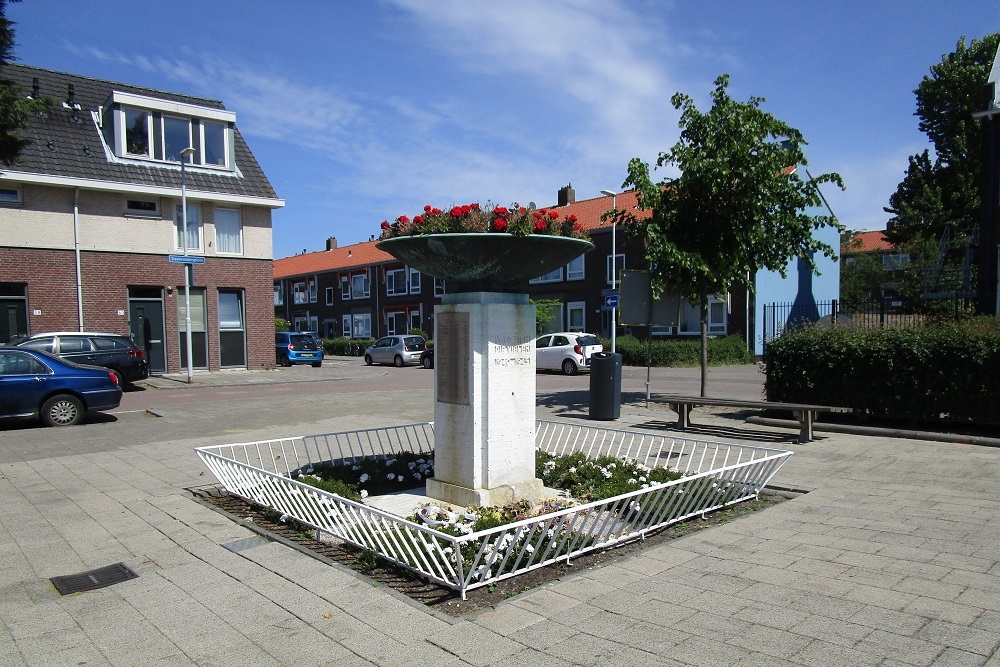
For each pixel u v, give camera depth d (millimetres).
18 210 19172
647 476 6266
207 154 23125
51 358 12000
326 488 6094
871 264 36719
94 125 21828
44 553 5043
